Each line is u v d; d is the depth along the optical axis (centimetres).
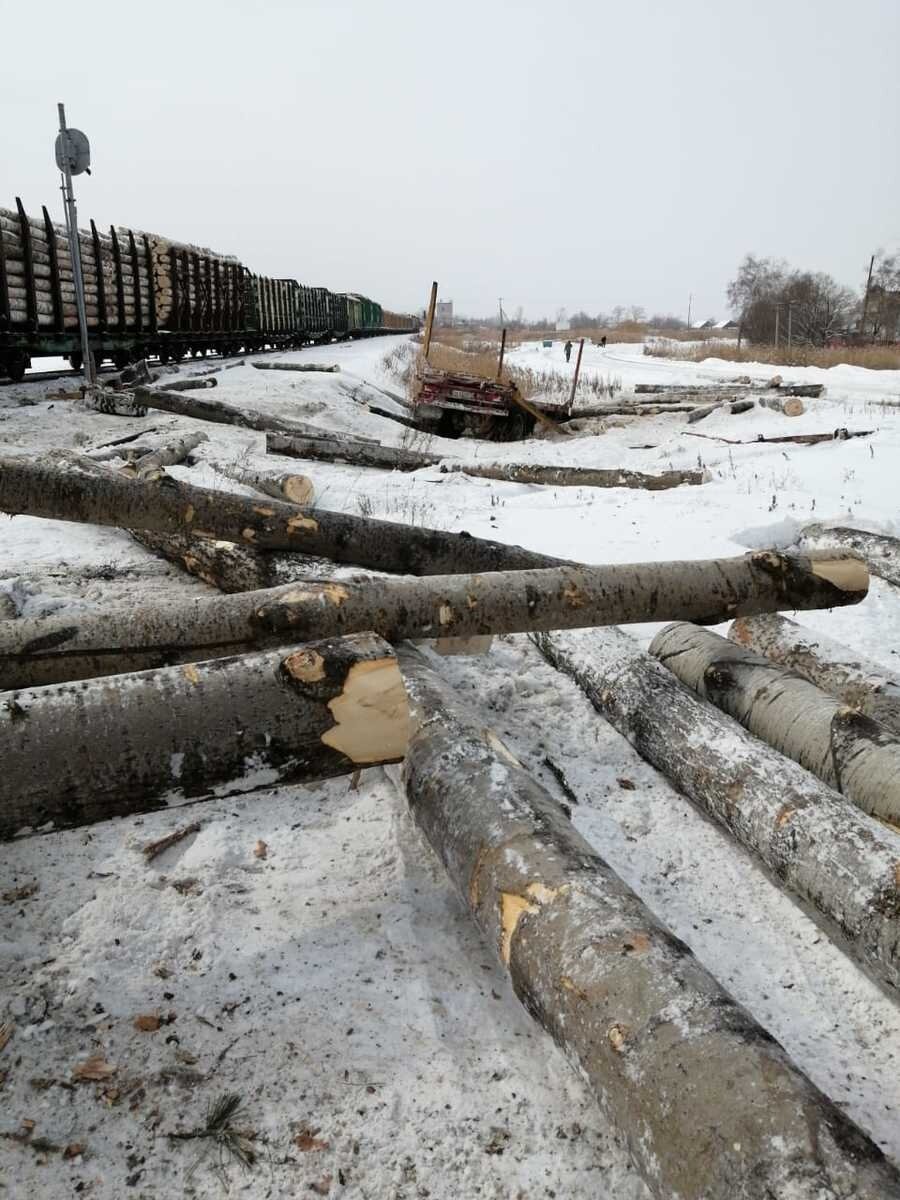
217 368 2589
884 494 1057
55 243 1834
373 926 312
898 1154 238
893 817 342
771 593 464
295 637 392
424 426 2067
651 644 492
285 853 350
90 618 376
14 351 1816
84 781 271
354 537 575
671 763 405
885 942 283
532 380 3042
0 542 742
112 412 1510
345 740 301
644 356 5759
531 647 560
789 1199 174
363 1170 227
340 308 5541
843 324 6606
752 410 2041
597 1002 227
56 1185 218
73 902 314
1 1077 243
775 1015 285
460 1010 279
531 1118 243
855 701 438
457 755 336
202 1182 222
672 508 995
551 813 305
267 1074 252
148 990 278
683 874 354
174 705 282
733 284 8138
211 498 552
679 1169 192
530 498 1103
